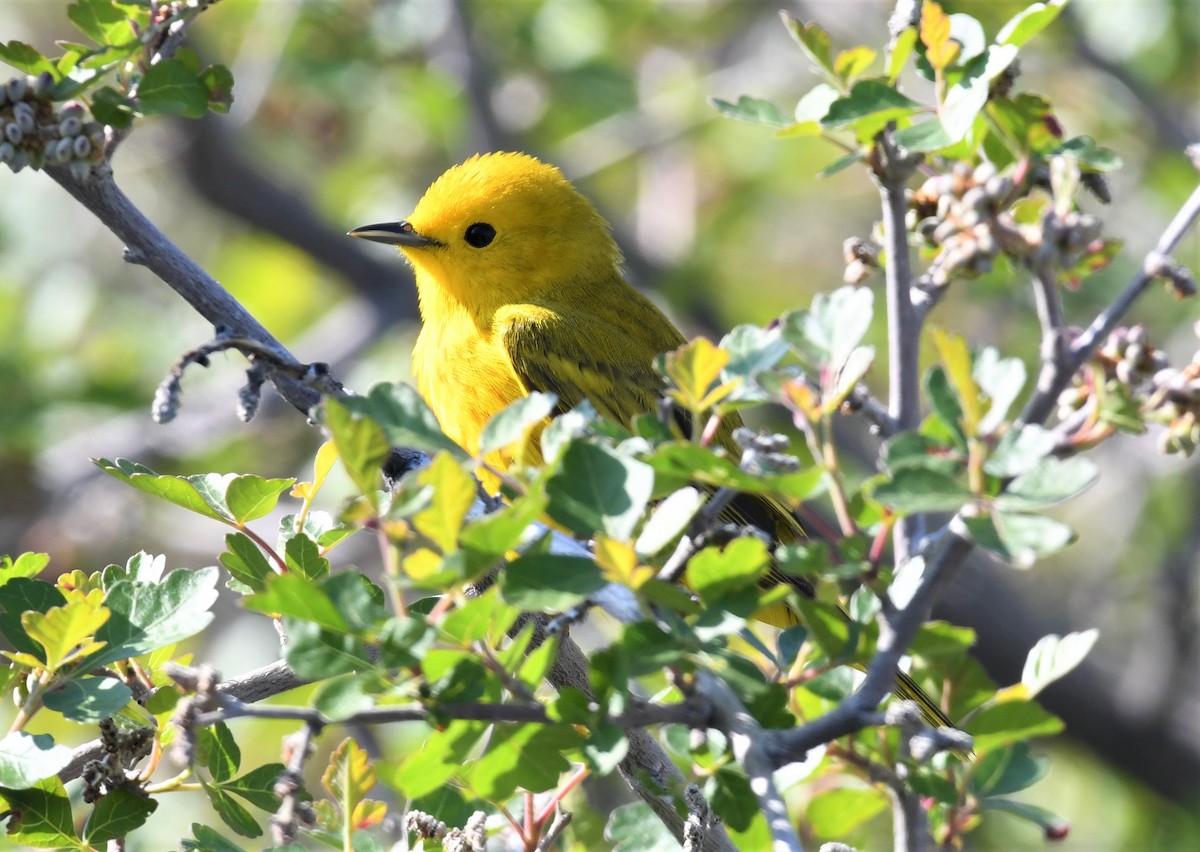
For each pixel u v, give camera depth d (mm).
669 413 6375
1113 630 20047
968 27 7465
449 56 20234
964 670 7684
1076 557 19922
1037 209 8305
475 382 13023
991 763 7801
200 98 8234
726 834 7793
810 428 6164
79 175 7992
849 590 7277
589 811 9766
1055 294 6105
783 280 22438
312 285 22500
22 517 18484
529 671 5684
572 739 5969
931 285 7355
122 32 8102
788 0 21188
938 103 7211
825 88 7734
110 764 7191
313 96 20812
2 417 18234
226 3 20406
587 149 21375
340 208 22141
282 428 19375
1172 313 18516
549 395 5922
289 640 5625
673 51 21812
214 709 5457
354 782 6863
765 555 5922
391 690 5504
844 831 9180
